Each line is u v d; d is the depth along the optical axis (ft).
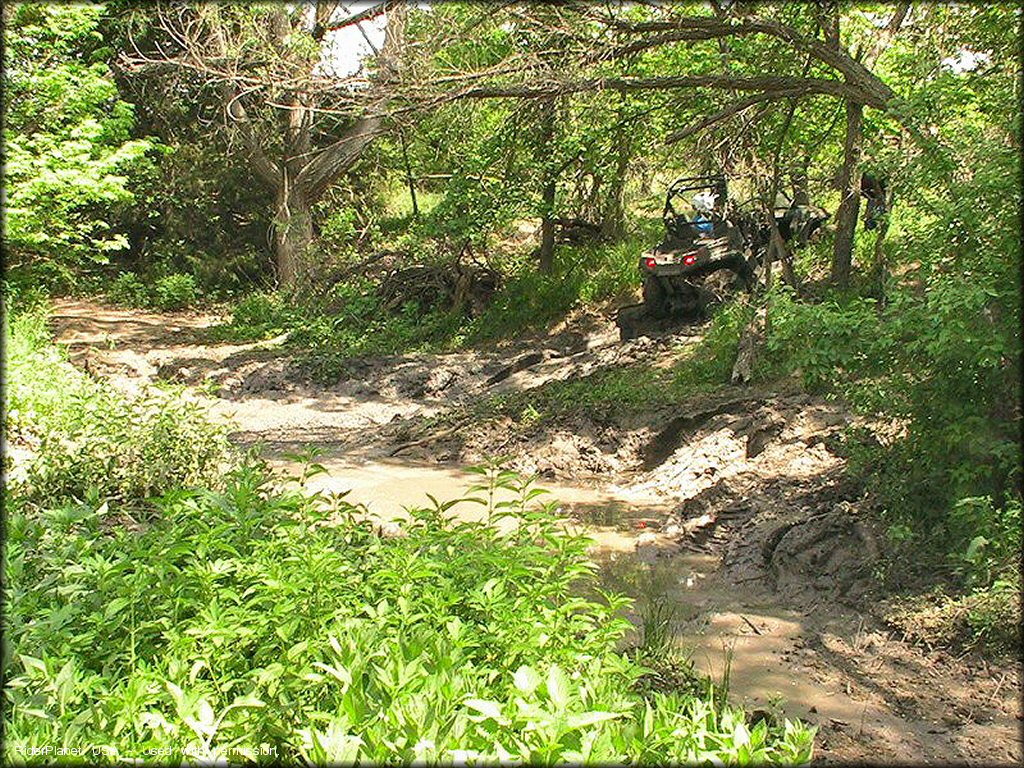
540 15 40.96
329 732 9.12
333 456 38.37
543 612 13.00
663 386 40.11
